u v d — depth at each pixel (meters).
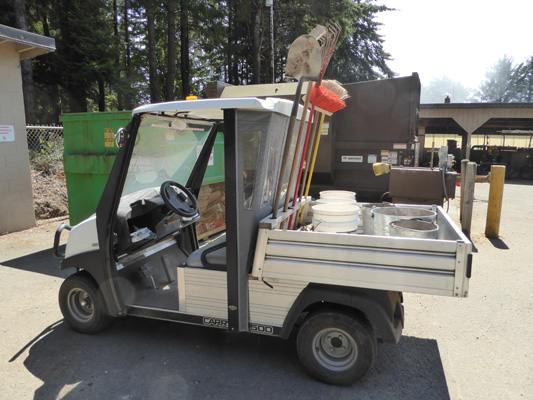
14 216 6.81
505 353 2.96
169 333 3.29
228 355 2.94
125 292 3.11
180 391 2.51
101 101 23.83
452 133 24.89
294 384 2.57
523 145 29.53
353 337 2.44
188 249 3.91
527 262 5.07
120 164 2.76
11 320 3.53
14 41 6.09
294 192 3.19
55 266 5.02
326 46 2.52
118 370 2.75
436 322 3.49
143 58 27.70
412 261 2.26
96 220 2.88
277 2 20.00
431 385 2.57
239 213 2.46
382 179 7.29
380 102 7.13
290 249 2.48
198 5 19.25
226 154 2.41
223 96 7.45
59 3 21.97
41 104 23.58
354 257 2.36
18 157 6.77
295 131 3.12
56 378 2.66
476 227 7.07
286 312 2.58
